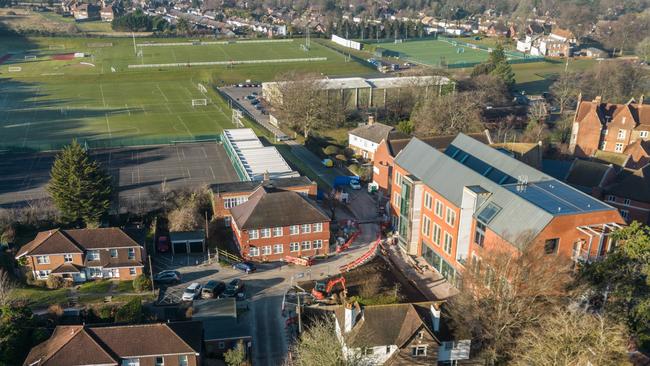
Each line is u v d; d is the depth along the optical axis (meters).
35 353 60.53
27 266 82.06
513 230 69.25
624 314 60.00
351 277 84.19
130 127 163.25
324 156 139.38
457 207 78.06
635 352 59.62
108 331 61.62
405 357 60.25
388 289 80.12
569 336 51.56
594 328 52.12
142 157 137.25
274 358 65.94
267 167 115.88
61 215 96.94
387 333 60.84
